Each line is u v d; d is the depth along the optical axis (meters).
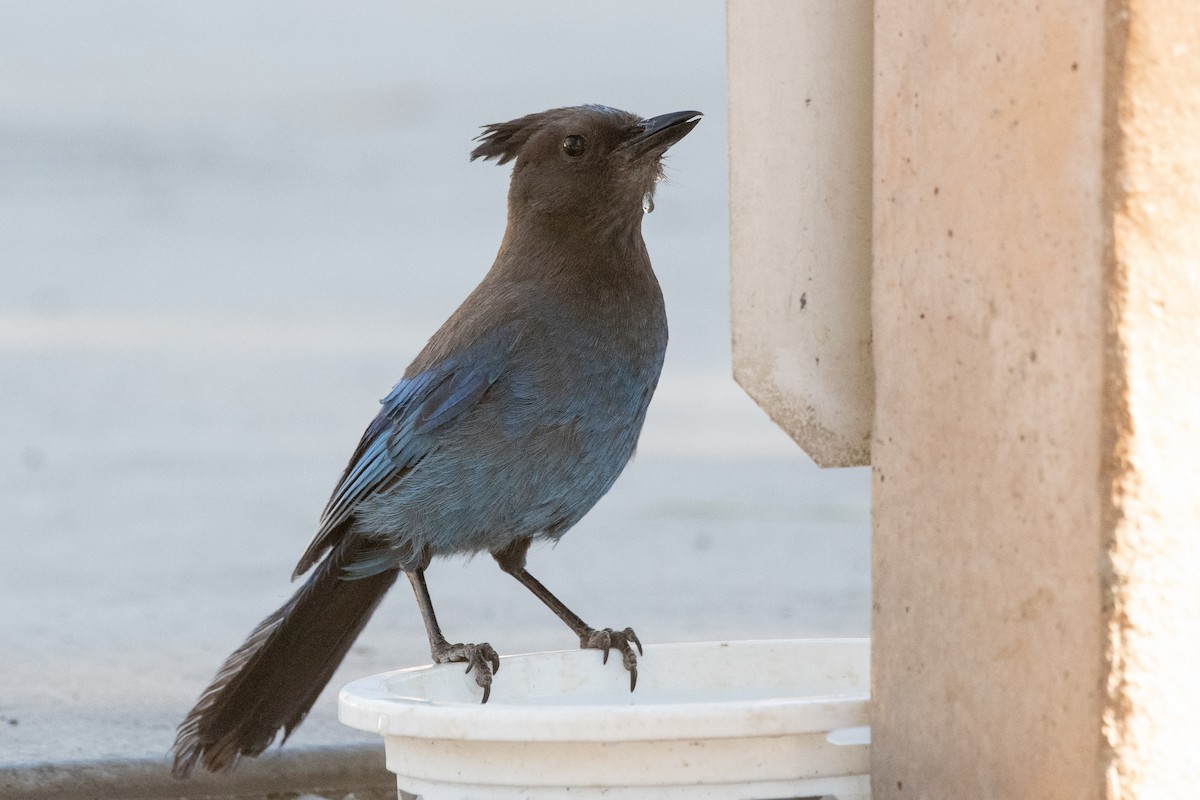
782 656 8.65
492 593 15.84
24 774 9.45
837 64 7.32
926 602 6.46
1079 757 5.63
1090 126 5.49
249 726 9.79
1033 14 5.75
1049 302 5.73
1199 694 5.52
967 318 6.18
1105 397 5.48
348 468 10.66
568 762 6.70
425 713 6.73
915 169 6.48
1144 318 5.45
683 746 6.66
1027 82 5.80
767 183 7.51
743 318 7.63
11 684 11.95
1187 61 5.39
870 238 7.35
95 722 10.67
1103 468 5.50
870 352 7.38
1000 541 6.02
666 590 15.67
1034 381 5.82
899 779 6.62
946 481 6.34
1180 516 5.49
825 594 15.39
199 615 14.73
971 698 6.20
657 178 10.52
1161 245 5.44
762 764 6.71
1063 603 5.70
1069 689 5.68
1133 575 5.50
